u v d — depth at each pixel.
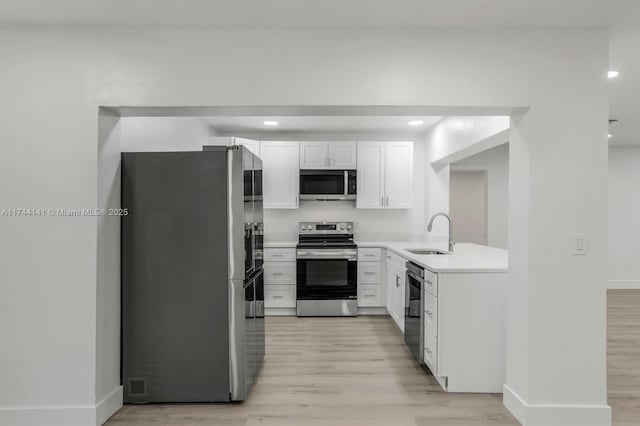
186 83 2.33
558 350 2.33
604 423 2.31
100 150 2.36
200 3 2.07
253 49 2.35
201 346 2.60
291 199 5.01
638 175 6.33
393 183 5.04
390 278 4.50
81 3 2.07
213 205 2.61
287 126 4.86
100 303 2.37
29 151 2.32
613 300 5.54
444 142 4.32
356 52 2.36
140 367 2.60
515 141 2.50
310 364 3.27
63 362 2.31
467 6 2.10
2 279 2.31
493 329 2.75
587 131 2.34
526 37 2.35
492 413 2.48
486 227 6.23
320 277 4.78
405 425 2.33
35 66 2.32
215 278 2.60
